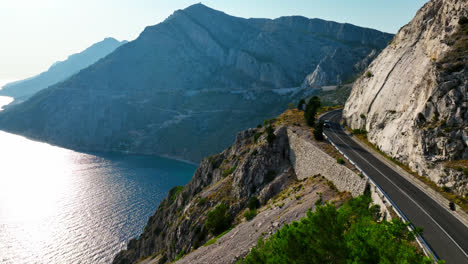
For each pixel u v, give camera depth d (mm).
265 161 69688
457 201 31062
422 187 36344
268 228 44344
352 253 19375
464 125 35188
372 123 61156
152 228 117125
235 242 47750
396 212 30000
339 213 23344
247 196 67938
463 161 33625
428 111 40406
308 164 58469
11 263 113938
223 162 99375
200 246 62906
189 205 86188
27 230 138625
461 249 24422
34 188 195750
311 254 21688
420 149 39438
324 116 92188
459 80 37781
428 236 26281
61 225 144625
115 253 123688
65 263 115250
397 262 16688
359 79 81062
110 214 159250
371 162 46938
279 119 96000
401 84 54844
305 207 42906
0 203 169125
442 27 49125
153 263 87875
